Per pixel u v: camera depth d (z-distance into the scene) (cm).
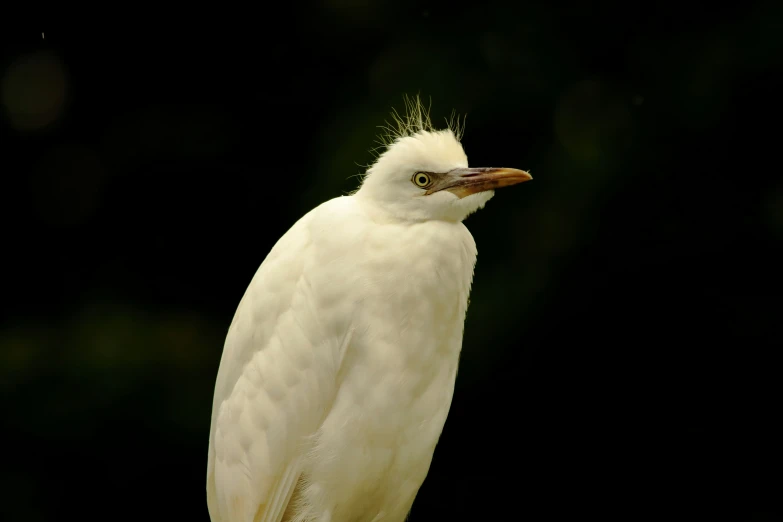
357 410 512
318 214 515
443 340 514
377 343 512
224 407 516
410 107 561
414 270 512
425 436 515
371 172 516
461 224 516
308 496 514
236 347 516
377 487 516
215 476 516
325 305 512
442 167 513
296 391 513
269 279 515
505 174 513
